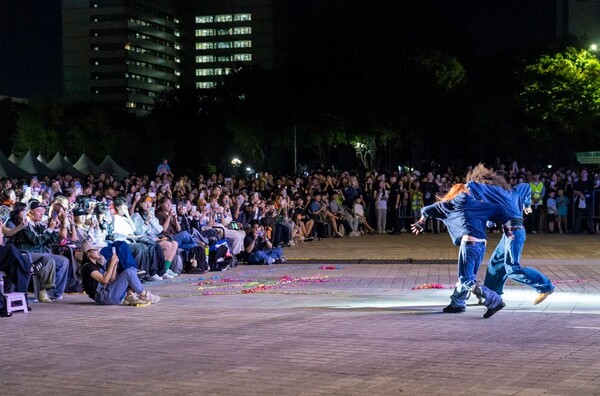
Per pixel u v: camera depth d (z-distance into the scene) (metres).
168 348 7.71
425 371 6.42
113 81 186.12
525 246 22.81
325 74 53.88
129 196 22.38
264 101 57.69
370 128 53.75
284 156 78.69
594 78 48.59
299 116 56.50
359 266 18.77
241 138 67.25
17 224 12.80
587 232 27.69
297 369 6.61
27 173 35.00
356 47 53.47
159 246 16.36
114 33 185.62
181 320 9.76
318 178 29.42
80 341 8.23
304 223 26.45
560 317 9.53
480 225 9.98
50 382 6.32
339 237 27.69
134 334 8.64
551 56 52.88
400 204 28.92
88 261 12.05
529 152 67.69
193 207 18.97
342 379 6.20
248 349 7.57
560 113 50.06
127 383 6.22
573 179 28.64
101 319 9.99
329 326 8.97
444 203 10.07
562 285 14.23
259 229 20.02
